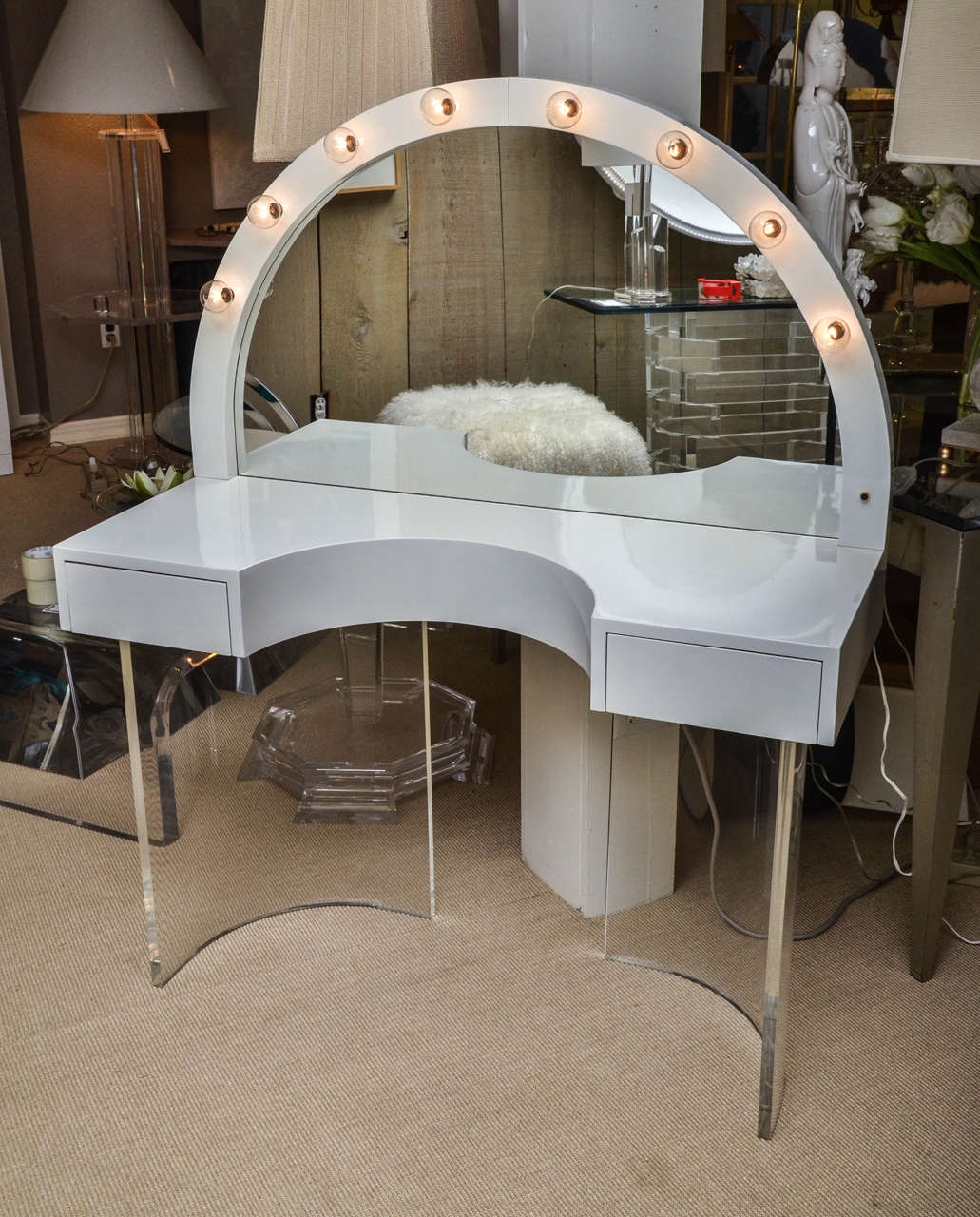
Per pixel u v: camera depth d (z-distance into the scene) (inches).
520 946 84.4
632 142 69.9
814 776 96.0
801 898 88.9
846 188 79.6
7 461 182.5
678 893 80.7
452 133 74.6
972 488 74.0
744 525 76.3
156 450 188.9
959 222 76.0
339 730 101.0
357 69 78.8
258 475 87.4
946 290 83.0
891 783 86.8
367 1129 69.5
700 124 79.4
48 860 93.5
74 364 198.8
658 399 76.4
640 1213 63.9
